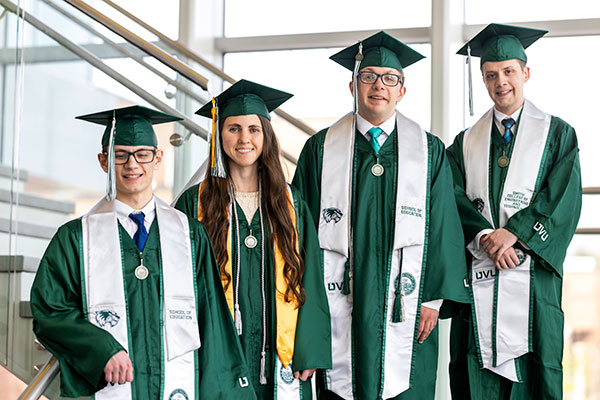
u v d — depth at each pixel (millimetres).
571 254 5336
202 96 4855
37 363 3867
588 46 6285
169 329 3365
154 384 3307
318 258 3732
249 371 3566
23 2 4453
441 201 3871
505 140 4070
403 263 3775
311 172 3971
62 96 4578
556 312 3900
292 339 3580
